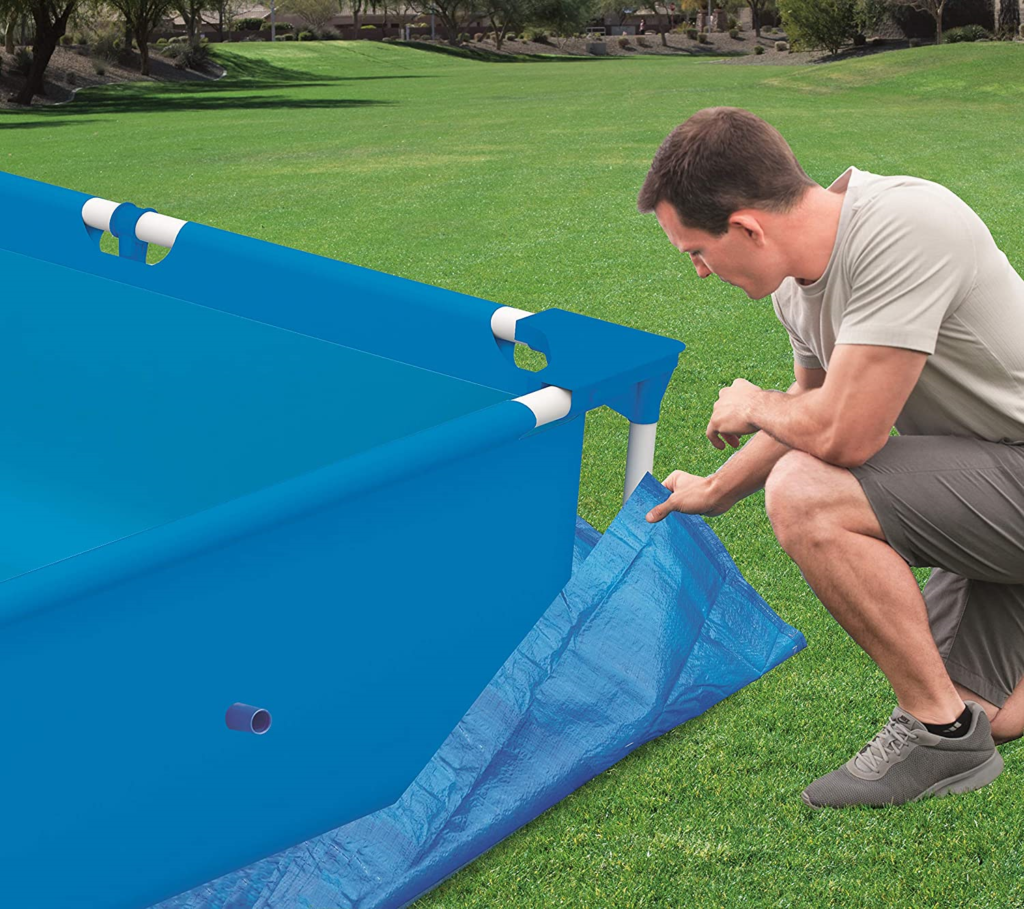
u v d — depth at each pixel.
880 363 1.87
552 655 2.24
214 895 1.80
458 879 1.96
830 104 24.30
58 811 1.54
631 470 2.42
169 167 14.10
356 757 1.97
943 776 2.11
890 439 2.05
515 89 33.41
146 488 2.94
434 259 7.75
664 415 4.30
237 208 10.47
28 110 29.31
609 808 2.13
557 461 2.24
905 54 33.19
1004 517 1.98
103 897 1.65
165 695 1.61
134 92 36.25
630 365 2.14
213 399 2.77
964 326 1.91
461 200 10.57
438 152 15.19
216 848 1.79
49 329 3.08
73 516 2.98
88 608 1.45
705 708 2.40
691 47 84.56
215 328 2.72
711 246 1.94
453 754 2.09
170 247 2.89
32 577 1.36
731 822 2.09
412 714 2.06
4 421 3.23
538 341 2.23
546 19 77.12
